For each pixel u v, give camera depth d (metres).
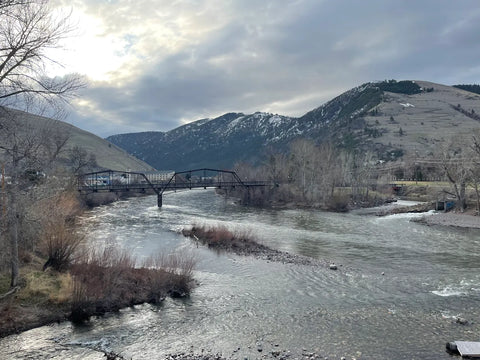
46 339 16.02
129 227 52.38
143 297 21.08
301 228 52.50
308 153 100.25
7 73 14.98
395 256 33.88
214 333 16.84
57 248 23.02
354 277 26.67
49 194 27.16
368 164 104.12
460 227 51.00
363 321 18.19
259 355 14.62
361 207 81.44
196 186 97.38
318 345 15.51
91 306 18.69
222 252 35.56
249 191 99.25
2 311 17.33
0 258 20.33
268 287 24.25
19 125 16.92
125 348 15.30
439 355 14.54
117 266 22.98
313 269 29.11
